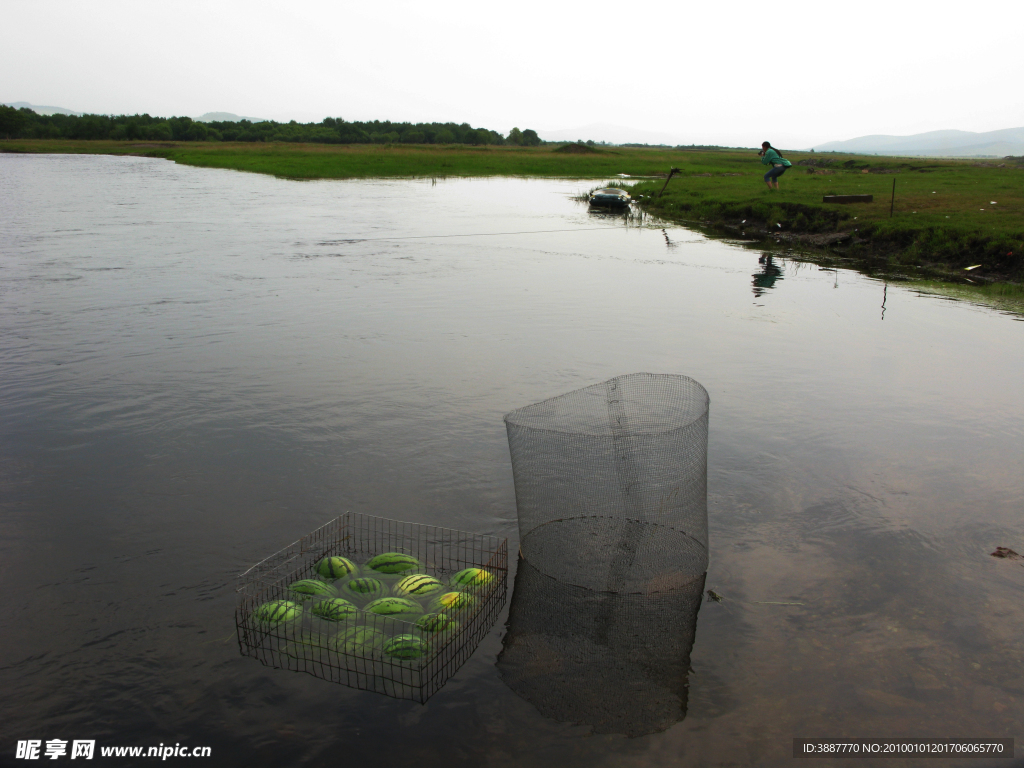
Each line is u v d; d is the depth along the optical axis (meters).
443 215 32.88
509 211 35.25
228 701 4.15
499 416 8.73
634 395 6.69
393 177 60.06
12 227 25.66
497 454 7.64
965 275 19.38
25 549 5.76
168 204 34.78
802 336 12.86
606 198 37.25
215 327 12.73
